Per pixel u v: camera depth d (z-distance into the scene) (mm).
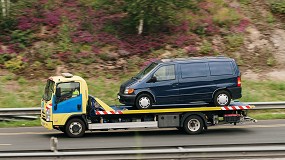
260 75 48344
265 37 52562
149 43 49656
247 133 34312
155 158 21531
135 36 50375
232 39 51531
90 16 52250
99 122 33562
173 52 48938
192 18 53094
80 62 47281
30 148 29094
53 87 32875
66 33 49719
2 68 46156
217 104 34406
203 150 21641
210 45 50469
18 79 45125
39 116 39219
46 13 51562
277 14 56094
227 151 21766
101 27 51094
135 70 46938
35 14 51344
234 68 34781
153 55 48469
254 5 56844
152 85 33688
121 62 47719
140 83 33594
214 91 34375
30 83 44750
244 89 45562
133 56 48281
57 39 49000
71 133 32938
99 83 45219
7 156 20938
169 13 50844
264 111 42781
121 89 34875
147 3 49188
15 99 42156
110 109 33156
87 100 33344
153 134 34500
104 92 44031
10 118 38906
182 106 34375
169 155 21578
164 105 34000
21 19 50500
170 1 50156
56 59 47188
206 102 34562
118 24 51656
